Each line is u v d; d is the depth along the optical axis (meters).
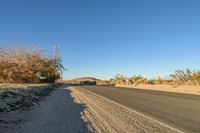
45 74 55.50
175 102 22.06
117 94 33.75
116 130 10.05
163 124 11.38
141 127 10.69
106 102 22.30
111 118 13.16
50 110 16.42
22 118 12.81
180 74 51.16
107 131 9.85
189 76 49.72
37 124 11.27
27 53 48.69
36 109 16.81
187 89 42.72
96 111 16.08
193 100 24.02
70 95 31.41
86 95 31.48
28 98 21.19
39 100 23.56
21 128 10.34
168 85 53.03
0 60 44.97
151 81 71.88
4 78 44.66
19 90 22.66
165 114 14.70
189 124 11.38
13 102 16.62
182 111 16.03
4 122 11.41
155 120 12.52
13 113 14.12
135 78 86.44
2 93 17.95
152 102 22.20
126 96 29.88
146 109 17.17
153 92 38.91
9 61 46.00
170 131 9.88
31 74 48.66
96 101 23.20
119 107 18.39
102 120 12.49
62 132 9.60
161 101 23.11
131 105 19.75
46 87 39.19
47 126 10.80
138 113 15.13
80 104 20.41
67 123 11.56
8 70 44.69
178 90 43.03
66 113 15.00
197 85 45.16
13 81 45.50
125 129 10.25
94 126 10.85
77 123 11.57
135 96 29.83
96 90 45.62
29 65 48.47
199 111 16.02
